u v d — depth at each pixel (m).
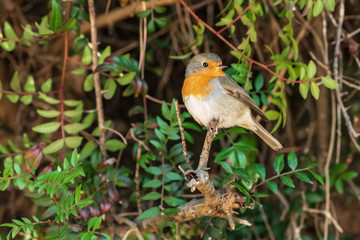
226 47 10.68
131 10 9.77
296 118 11.88
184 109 11.76
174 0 9.16
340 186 9.95
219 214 7.09
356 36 10.77
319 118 11.73
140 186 8.67
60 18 7.63
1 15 10.65
